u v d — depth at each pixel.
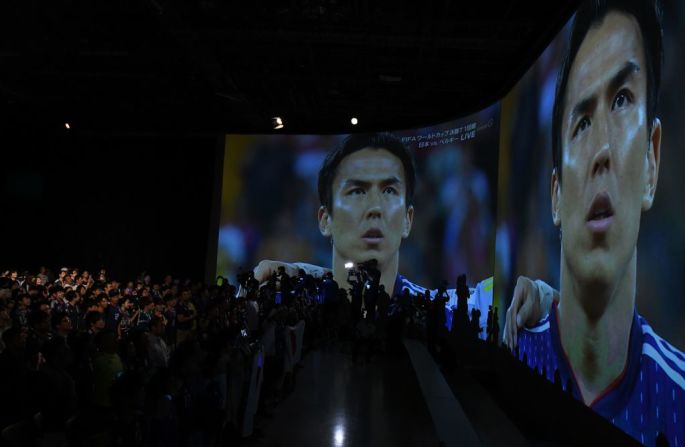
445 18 11.34
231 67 15.01
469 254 15.41
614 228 7.41
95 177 20.56
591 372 8.02
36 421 5.04
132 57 14.29
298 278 15.23
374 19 11.64
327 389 9.73
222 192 19.94
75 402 5.66
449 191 16.42
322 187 19.17
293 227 19.31
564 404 8.94
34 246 20.41
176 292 11.84
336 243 18.77
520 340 11.47
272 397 8.49
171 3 10.87
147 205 20.55
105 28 12.70
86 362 6.44
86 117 20.42
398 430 7.66
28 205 20.41
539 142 10.73
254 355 6.63
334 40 12.36
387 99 17.33
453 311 15.87
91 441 4.57
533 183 11.06
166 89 17.12
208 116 19.78
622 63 7.33
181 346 5.18
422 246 17.12
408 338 15.64
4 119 20.02
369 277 14.51
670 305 5.99
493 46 12.41
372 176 18.42
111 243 20.55
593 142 8.14
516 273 12.00
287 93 17.06
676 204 5.92
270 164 19.72
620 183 7.26
